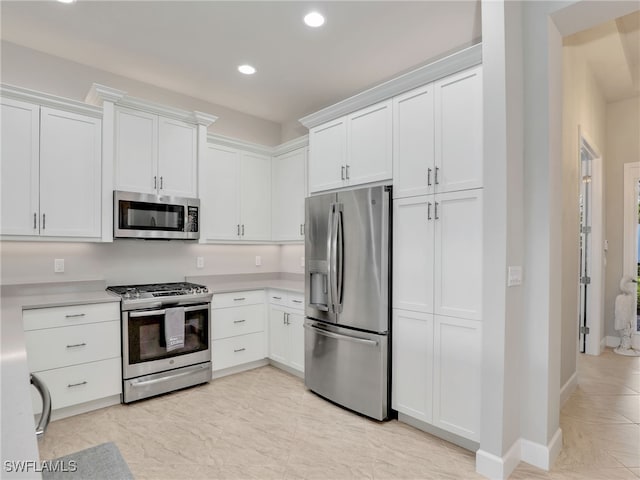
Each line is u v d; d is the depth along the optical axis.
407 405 2.63
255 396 3.17
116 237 3.12
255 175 4.25
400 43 2.95
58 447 2.32
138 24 2.69
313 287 3.30
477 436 2.23
